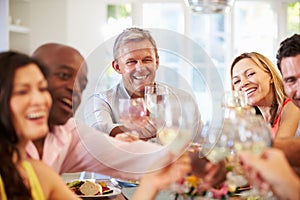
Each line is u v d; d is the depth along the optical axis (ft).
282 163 3.90
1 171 4.30
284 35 15.80
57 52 5.68
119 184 7.32
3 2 11.72
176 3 15.74
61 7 13.78
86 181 6.57
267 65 7.35
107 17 16.03
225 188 4.35
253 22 15.96
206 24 15.85
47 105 4.61
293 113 6.68
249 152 4.03
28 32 13.46
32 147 5.40
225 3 5.44
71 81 5.75
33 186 4.50
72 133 5.83
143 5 15.92
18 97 4.37
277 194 4.02
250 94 7.37
